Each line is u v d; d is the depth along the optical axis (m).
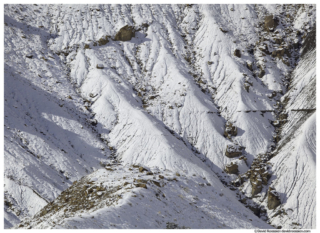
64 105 93.81
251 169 79.50
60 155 73.94
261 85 106.44
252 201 70.19
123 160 80.88
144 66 113.56
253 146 88.81
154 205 29.70
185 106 96.69
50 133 84.12
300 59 115.44
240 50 116.19
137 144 83.31
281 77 109.81
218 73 109.38
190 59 117.00
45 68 104.50
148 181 33.50
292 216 63.94
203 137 90.25
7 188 60.12
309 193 66.75
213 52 116.44
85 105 97.50
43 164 68.94
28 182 62.06
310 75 101.31
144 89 104.25
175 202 32.09
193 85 102.38
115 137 89.06
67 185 66.56
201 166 78.94
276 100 101.81
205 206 33.97
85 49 115.56
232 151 85.88
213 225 30.81
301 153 74.00
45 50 112.88
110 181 34.62
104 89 101.19
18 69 99.00
